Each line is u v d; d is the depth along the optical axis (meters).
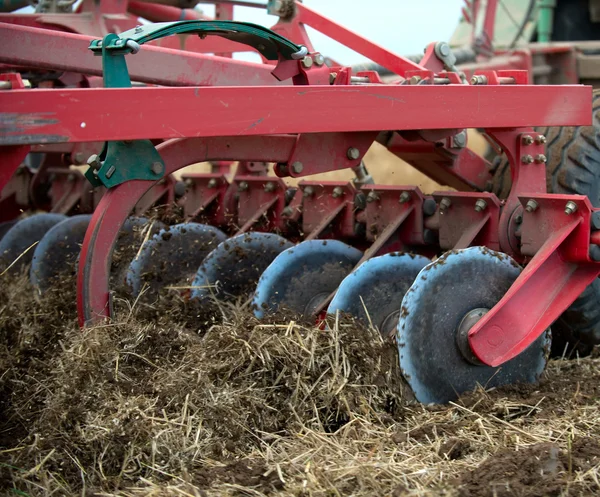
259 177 5.54
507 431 3.42
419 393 3.72
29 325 4.52
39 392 3.58
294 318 3.96
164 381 3.49
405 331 3.68
